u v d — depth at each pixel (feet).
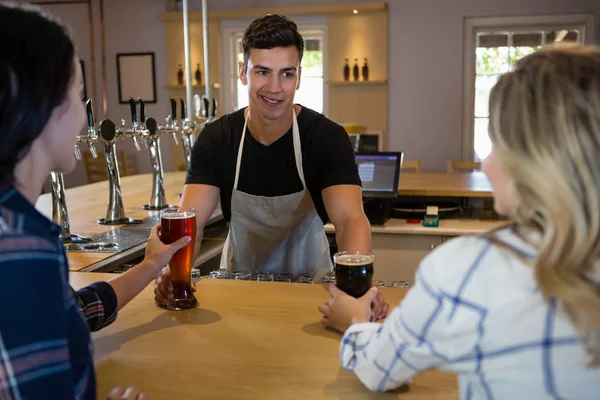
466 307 2.37
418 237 11.34
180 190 10.87
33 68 2.45
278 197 6.53
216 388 3.28
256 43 5.66
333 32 21.75
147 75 23.80
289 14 21.89
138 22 23.65
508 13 21.06
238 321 4.23
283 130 6.24
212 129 6.45
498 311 2.32
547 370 2.29
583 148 2.17
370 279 4.06
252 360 3.60
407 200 12.91
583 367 2.27
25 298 2.30
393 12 21.70
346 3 21.68
